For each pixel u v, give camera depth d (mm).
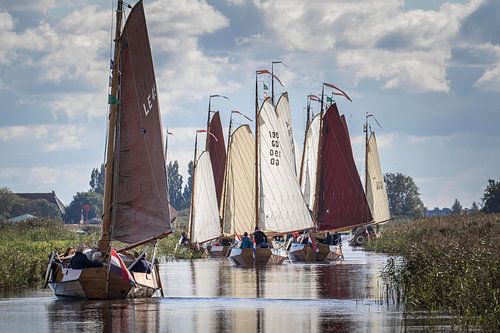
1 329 126250
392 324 128000
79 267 157000
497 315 122125
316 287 183125
